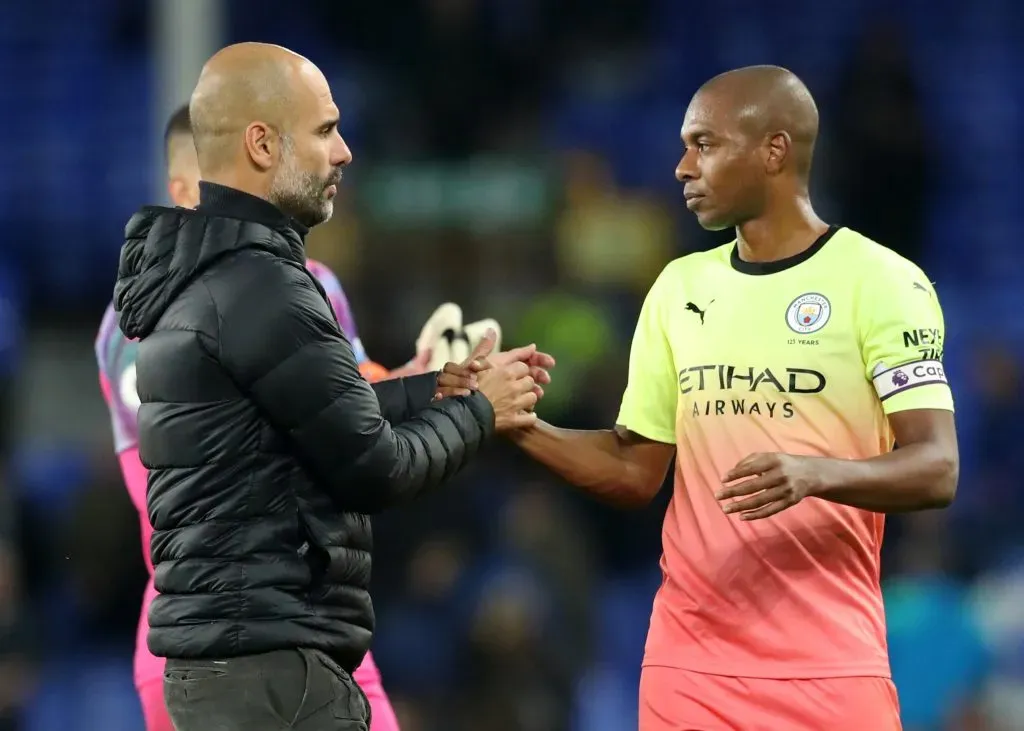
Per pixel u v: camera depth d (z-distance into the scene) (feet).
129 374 52.49
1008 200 133.39
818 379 42.83
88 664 89.15
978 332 118.01
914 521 87.45
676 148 127.34
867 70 113.50
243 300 40.73
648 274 112.27
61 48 134.92
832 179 112.98
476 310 106.22
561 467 46.37
